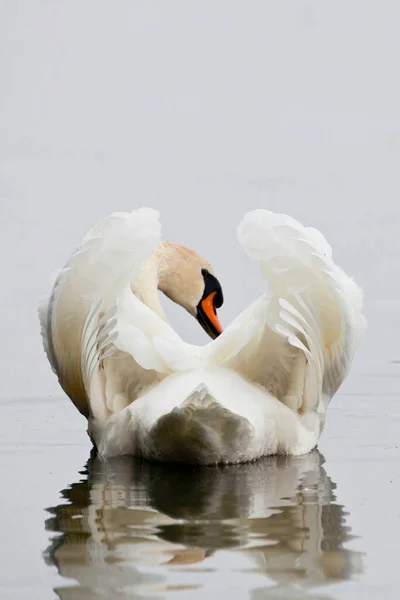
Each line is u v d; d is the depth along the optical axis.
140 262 12.04
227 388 12.03
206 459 11.73
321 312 12.16
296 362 12.72
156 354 12.38
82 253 12.03
